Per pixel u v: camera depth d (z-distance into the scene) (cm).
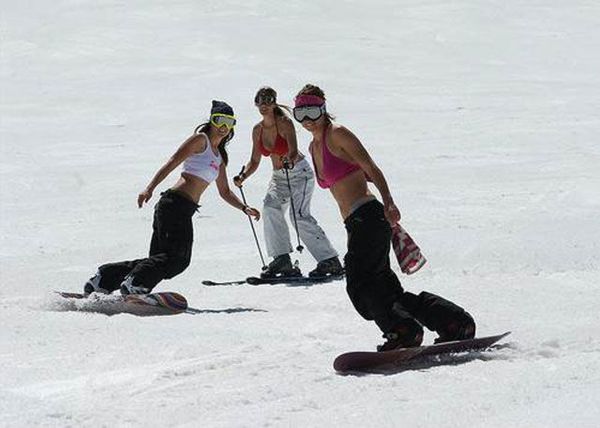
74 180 4028
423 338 1627
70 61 7888
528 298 1970
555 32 8950
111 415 1238
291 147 2423
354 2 10175
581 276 2169
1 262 2652
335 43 8319
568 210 2964
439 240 2605
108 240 2925
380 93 6369
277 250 2439
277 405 1263
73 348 1645
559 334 1623
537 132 4816
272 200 2442
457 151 4388
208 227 3066
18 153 4694
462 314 1511
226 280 2411
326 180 1569
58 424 1209
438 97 6178
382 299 1512
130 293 2027
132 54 8031
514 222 2789
